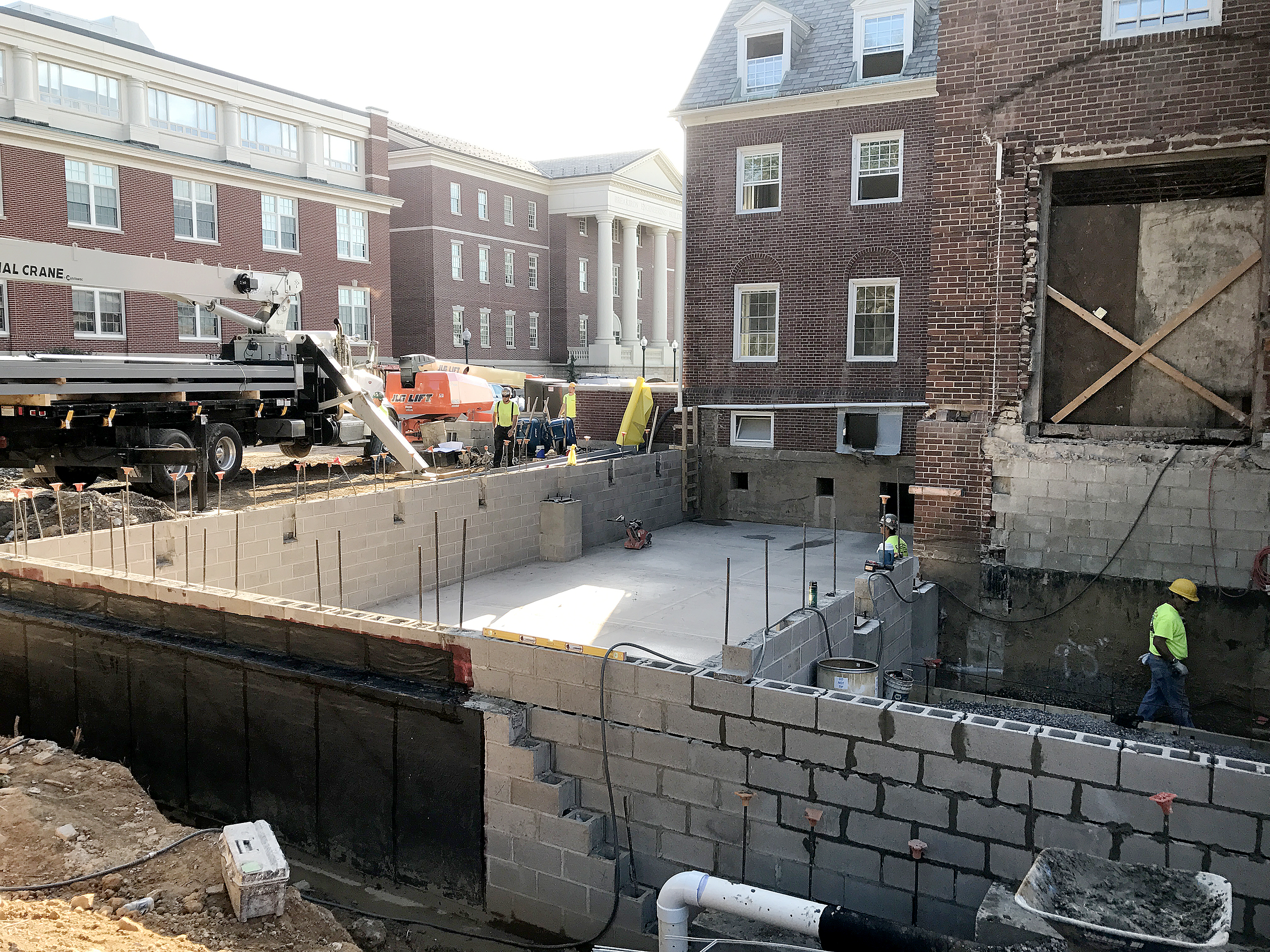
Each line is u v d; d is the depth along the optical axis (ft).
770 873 25.98
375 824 30.91
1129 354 44.52
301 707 31.96
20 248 48.08
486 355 173.37
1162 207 43.75
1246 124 40.81
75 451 53.83
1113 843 22.29
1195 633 43.11
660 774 27.20
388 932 28.14
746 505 79.66
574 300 191.52
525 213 181.98
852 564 62.08
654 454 75.72
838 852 25.12
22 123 95.09
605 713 27.76
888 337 75.41
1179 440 43.60
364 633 31.60
